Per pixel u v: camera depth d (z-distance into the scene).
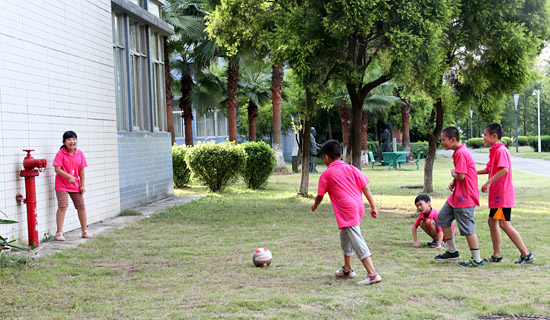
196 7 20.92
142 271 5.90
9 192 7.12
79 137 9.23
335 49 11.25
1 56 7.02
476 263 5.89
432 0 10.44
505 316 3.99
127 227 9.11
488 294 4.56
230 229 8.91
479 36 12.70
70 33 8.99
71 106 8.95
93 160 9.77
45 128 8.09
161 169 13.99
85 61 9.55
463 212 5.91
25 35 7.61
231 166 16.09
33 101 7.77
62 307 4.48
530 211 10.41
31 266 6.12
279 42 10.90
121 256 6.73
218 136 37.12
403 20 10.49
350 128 12.94
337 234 8.26
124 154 11.54
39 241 7.77
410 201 12.91
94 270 5.94
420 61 10.90
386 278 5.30
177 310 4.27
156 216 10.50
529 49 12.37
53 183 8.24
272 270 5.79
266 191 16.42
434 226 6.98
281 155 24.59
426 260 6.20
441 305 4.28
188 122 23.95
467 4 12.23
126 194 11.62
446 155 44.62
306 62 10.88
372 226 8.95
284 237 8.05
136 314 4.20
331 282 5.19
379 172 25.50
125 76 11.84
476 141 60.38
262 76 29.75
